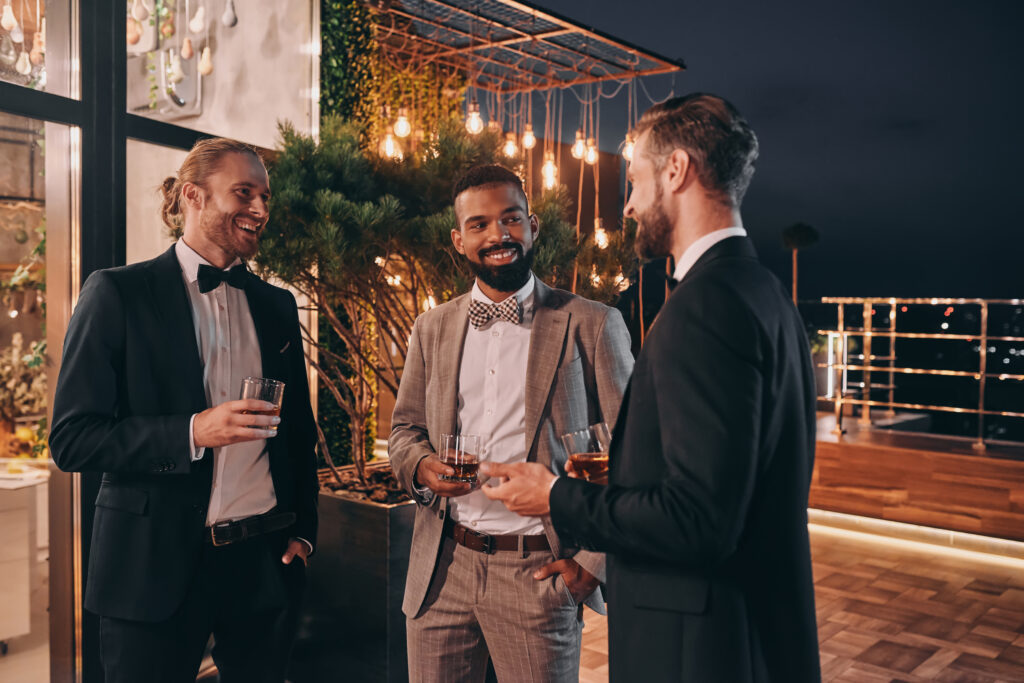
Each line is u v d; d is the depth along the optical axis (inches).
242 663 75.9
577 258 116.0
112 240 105.1
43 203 101.7
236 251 75.0
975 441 214.4
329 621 107.9
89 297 69.4
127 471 66.1
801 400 43.1
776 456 41.8
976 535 192.4
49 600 102.8
